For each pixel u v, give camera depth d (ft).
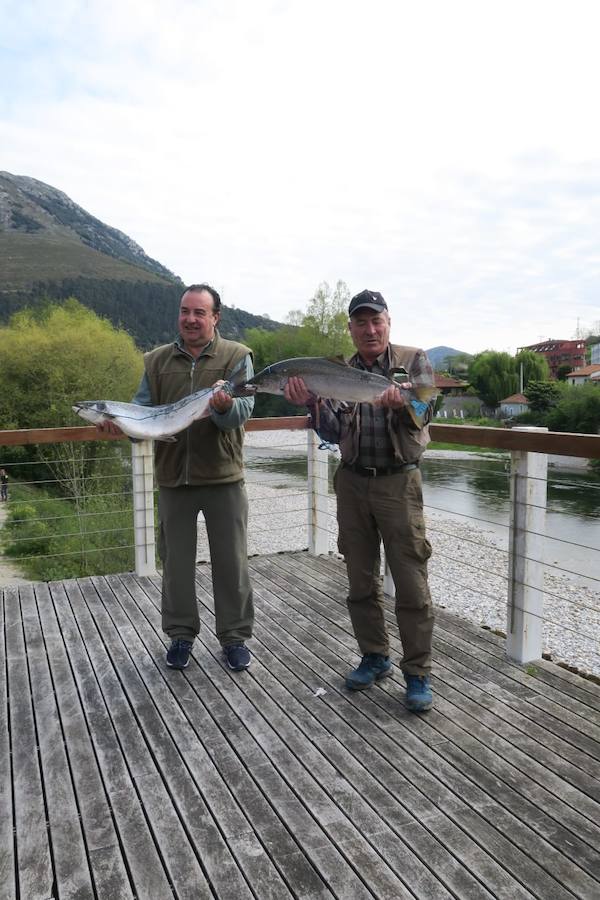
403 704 9.05
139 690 9.58
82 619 12.51
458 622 12.14
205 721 8.64
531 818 6.55
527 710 8.82
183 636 10.34
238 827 6.46
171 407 9.42
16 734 8.38
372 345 8.59
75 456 51.83
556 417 138.31
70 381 78.02
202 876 5.80
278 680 9.86
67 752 7.94
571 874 5.77
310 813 6.68
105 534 36.04
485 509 56.75
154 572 15.38
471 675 9.92
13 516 47.60
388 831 6.36
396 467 8.70
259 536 46.39
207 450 9.97
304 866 5.90
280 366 8.66
